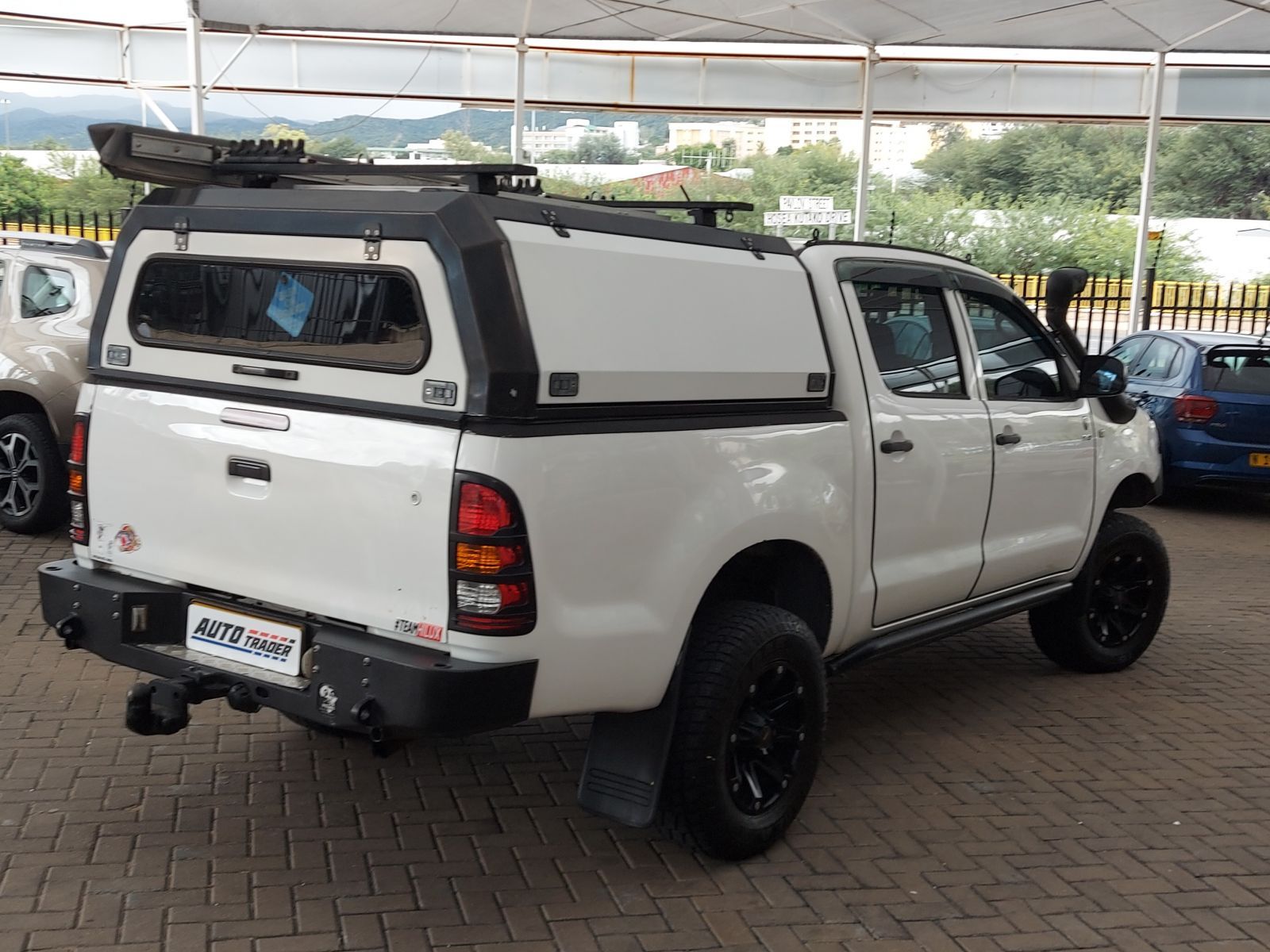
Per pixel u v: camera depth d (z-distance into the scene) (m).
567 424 3.30
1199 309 18.31
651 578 3.54
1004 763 5.02
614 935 3.50
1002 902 3.83
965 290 5.12
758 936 3.54
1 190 28.48
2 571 7.04
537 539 3.21
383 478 3.28
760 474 3.88
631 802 3.68
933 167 49.84
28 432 7.70
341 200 3.44
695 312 3.72
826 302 4.34
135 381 3.84
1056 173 48.59
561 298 3.30
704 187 32.69
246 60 17.22
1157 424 11.22
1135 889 3.96
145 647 3.75
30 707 5.00
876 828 4.32
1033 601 5.61
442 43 16.95
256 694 3.51
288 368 3.50
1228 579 8.76
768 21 14.88
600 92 17.98
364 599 3.37
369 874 3.77
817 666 4.04
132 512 3.86
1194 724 5.60
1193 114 18.17
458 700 3.14
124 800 4.20
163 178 3.86
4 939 3.28
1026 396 5.46
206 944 3.32
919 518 4.71
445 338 3.20
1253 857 4.25
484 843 4.03
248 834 3.99
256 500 3.55
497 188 3.42
